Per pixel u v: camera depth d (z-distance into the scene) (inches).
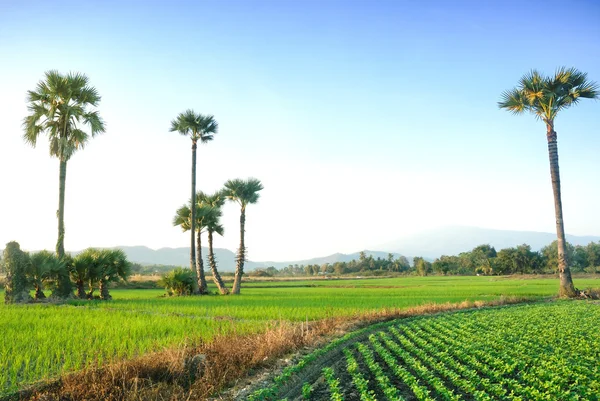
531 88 1539.1
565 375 482.0
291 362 556.4
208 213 2155.5
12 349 548.1
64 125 1544.0
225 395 424.2
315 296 1766.7
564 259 1546.5
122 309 1080.8
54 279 1422.2
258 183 2281.0
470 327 854.5
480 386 465.4
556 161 1560.0
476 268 6353.3
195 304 1274.6
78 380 407.8
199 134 2101.4
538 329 802.8
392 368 526.0
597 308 1187.9
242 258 2217.0
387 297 1665.8
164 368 455.8
